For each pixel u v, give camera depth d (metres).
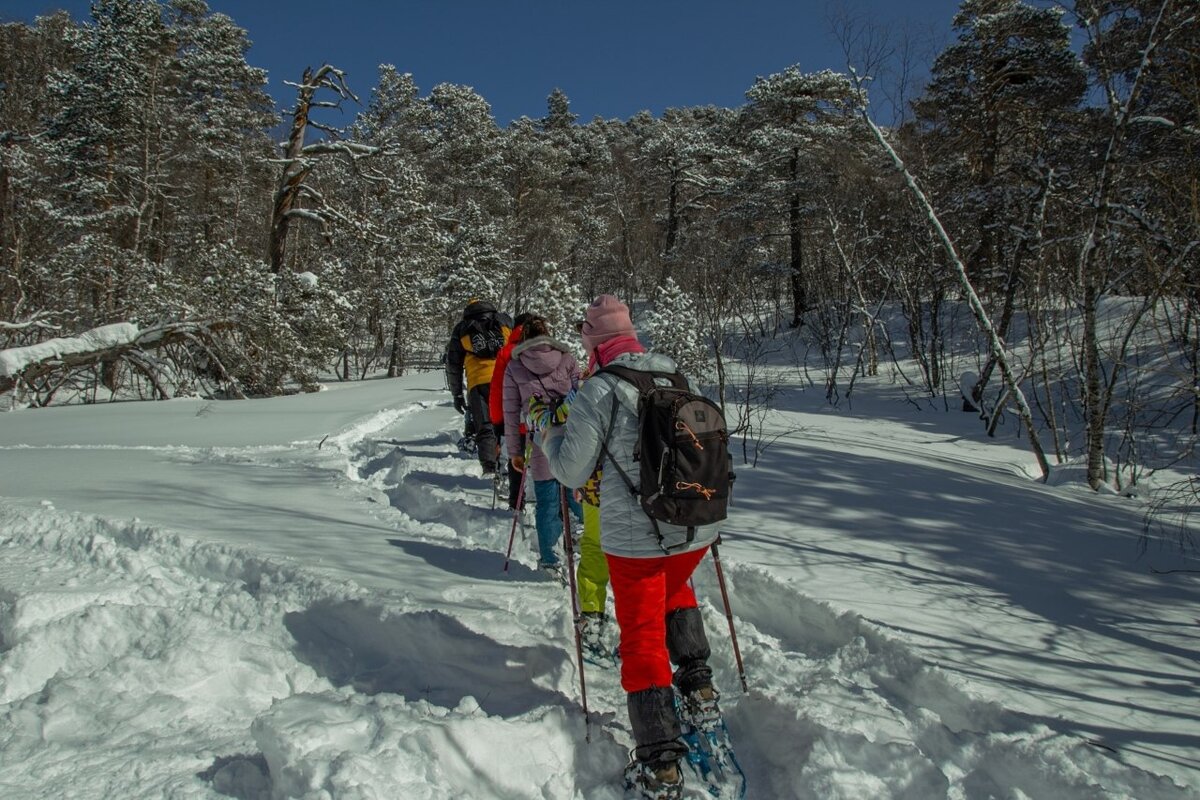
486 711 2.85
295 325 20.56
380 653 3.33
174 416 12.26
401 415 12.81
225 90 36.72
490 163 48.59
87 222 26.25
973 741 2.52
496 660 3.11
